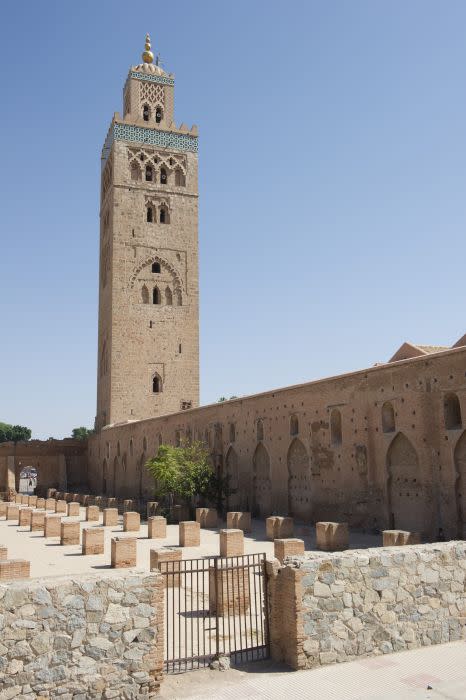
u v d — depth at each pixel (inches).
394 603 471.2
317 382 1268.5
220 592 562.6
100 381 2711.6
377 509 1078.4
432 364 978.1
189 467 1556.3
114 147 2623.0
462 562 513.7
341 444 1181.7
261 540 1104.8
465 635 497.4
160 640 394.6
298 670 422.9
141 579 396.5
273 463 1405.0
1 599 355.3
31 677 353.7
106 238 2726.4
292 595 437.1
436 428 960.9
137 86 2741.1
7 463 2810.0
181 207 2682.1
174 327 2568.9
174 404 2512.3
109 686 373.1
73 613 371.9
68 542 1155.9
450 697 376.2
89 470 2906.0
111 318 2492.6
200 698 380.5
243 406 1560.0
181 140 2746.1
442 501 941.8
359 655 447.2
